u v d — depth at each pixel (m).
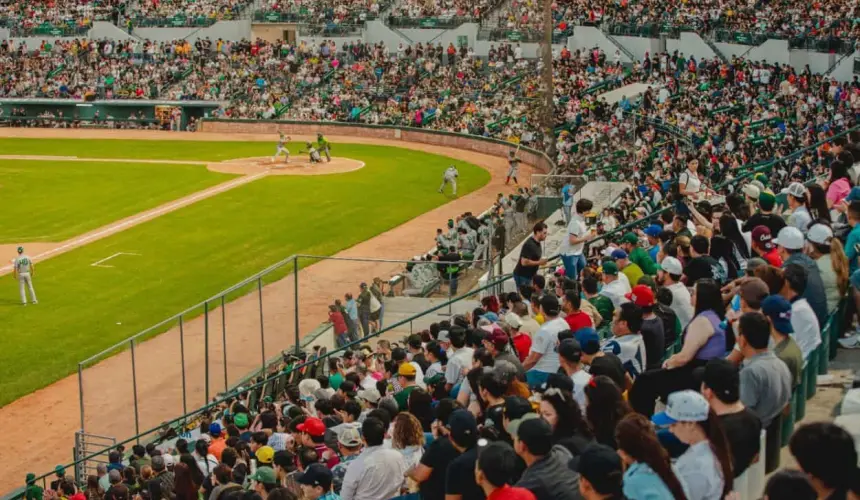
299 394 23.09
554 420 11.41
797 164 38.34
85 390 32.97
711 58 79.12
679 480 9.31
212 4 104.25
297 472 14.90
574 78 78.81
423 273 33.22
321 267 40.75
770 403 11.64
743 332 11.80
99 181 68.94
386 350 25.88
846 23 72.94
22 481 28.73
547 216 48.72
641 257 19.81
